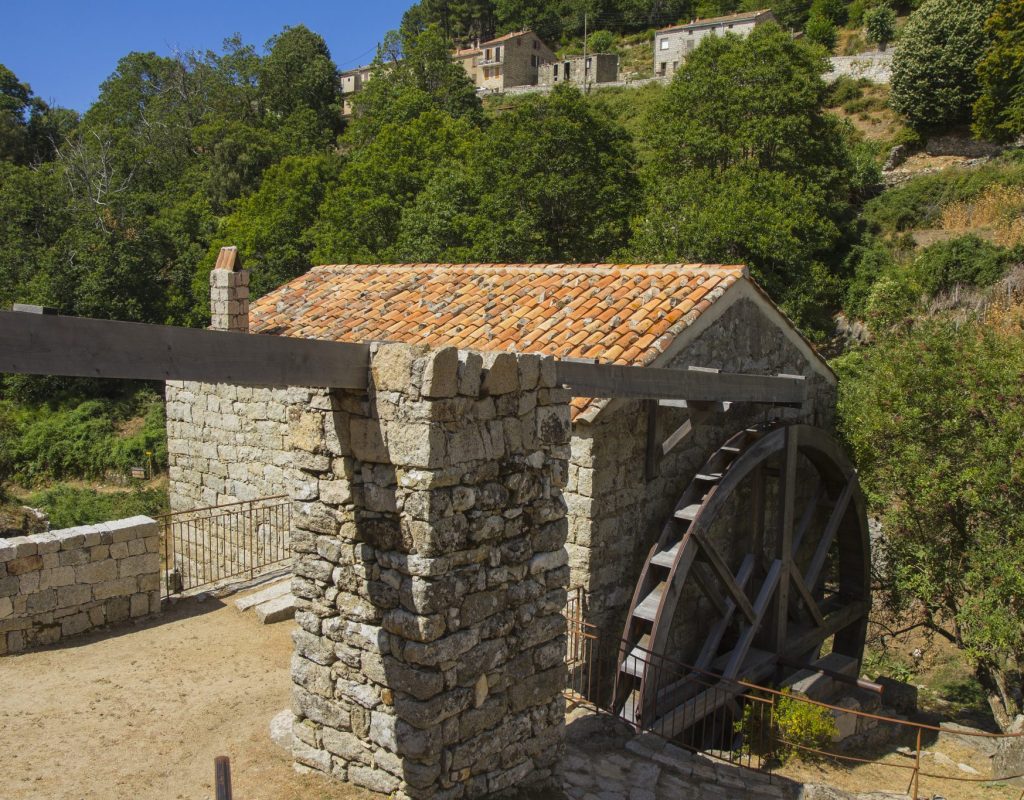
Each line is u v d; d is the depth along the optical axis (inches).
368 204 1128.2
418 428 176.2
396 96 1889.8
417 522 177.9
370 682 191.2
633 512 332.5
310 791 197.8
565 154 1005.8
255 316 459.2
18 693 264.7
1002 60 1188.5
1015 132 1186.0
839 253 1104.2
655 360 319.6
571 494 311.7
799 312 898.7
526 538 203.5
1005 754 338.3
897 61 1347.2
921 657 501.4
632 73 2295.8
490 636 194.2
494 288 417.4
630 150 1151.0
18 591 298.0
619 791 237.5
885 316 905.5
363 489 189.8
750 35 1146.7
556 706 215.6
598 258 1011.9
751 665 355.9
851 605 426.6
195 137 1908.2
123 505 893.8
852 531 425.7
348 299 454.3
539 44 2474.2
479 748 192.9
